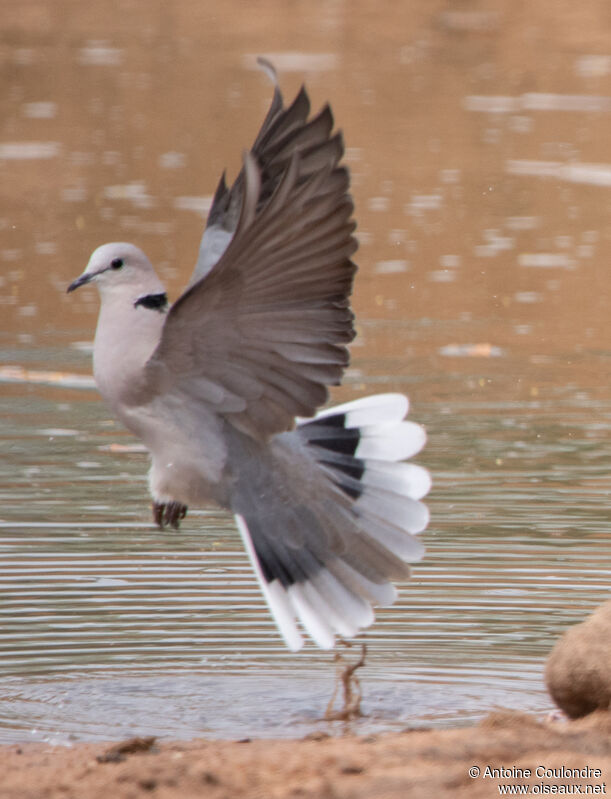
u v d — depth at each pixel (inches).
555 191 1197.1
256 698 389.7
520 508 541.6
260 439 337.1
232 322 318.3
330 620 336.5
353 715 378.0
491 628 434.6
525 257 1019.3
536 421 674.2
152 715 377.7
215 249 346.6
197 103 1470.2
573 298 930.1
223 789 303.0
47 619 438.3
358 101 1496.1
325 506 339.3
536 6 1968.5
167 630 432.8
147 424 342.3
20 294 898.1
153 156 1270.9
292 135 333.7
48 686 394.9
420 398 714.2
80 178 1190.9
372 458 340.2
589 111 1491.1
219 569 482.3
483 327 863.7
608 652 361.7
